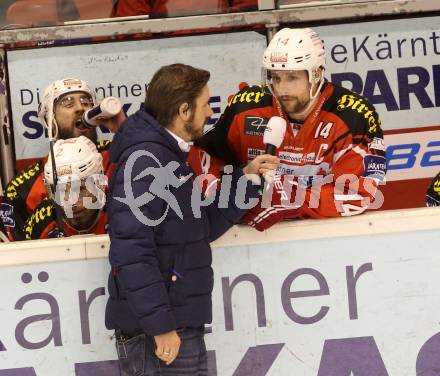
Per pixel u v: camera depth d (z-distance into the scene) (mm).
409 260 11773
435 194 14969
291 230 11680
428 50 16750
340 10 16562
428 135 16953
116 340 10734
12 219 15062
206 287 10578
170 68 10445
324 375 11859
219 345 11773
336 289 11781
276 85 12367
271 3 16562
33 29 16531
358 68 16734
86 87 15336
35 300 11586
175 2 16625
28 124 16672
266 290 11750
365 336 11836
